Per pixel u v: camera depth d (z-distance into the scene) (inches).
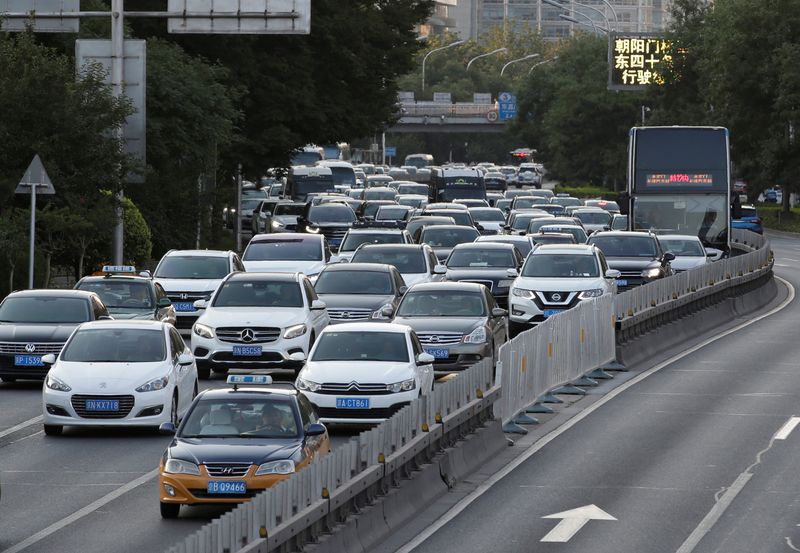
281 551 1413.6
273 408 1910.7
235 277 3289.9
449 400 2137.1
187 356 2608.3
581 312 3120.1
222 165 6909.5
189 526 1806.1
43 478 2122.3
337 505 1588.3
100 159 4052.7
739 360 3540.8
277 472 1800.0
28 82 3946.9
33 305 3090.6
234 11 4261.8
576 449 2368.4
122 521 1835.6
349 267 3678.6
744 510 1884.8
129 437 2493.8
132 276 3516.2
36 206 4087.1
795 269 6609.3
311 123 7140.8
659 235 5177.2
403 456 1857.8
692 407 2810.0
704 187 5315.0
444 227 5359.3
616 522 1818.4
